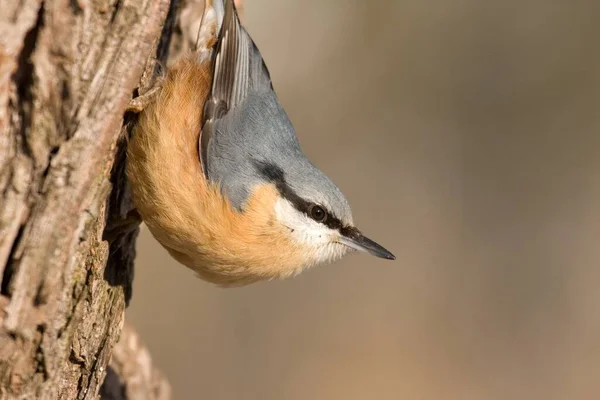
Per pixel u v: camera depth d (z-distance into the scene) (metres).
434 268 15.20
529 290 15.04
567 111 16.19
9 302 5.05
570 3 16.19
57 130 5.10
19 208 5.05
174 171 6.19
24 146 5.01
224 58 6.71
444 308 14.66
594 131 16.09
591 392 13.64
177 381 12.78
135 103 6.02
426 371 13.80
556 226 15.68
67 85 5.07
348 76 16.86
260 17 16.38
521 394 13.72
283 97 16.55
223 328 13.55
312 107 16.62
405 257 15.30
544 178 16.02
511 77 16.39
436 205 15.99
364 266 15.03
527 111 16.30
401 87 16.77
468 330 14.41
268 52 16.52
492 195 15.99
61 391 5.86
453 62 16.64
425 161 16.36
